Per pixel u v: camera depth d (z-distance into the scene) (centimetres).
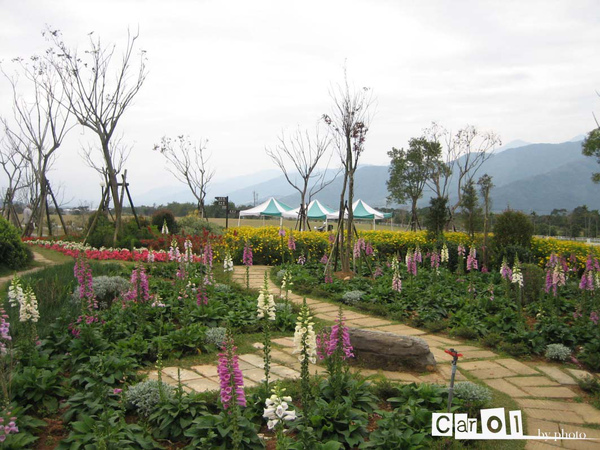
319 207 3703
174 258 1266
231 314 838
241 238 1842
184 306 846
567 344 796
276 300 995
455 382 614
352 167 1384
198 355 678
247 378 585
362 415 465
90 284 687
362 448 408
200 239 1833
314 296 1160
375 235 1967
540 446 461
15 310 695
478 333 856
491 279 1281
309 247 1861
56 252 1773
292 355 698
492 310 1001
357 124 1356
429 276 1292
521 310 973
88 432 400
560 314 991
